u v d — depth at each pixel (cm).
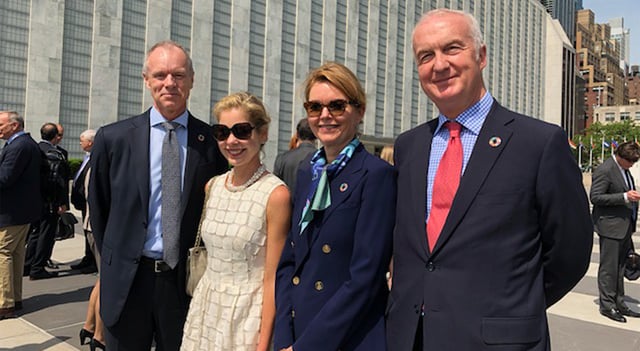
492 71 5066
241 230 253
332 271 217
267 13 2888
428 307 197
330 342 202
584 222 196
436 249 199
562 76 7131
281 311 231
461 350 187
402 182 223
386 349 212
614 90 13912
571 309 591
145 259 292
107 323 287
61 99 1956
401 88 3984
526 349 183
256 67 2845
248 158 259
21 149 507
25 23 1848
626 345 471
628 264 563
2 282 507
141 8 2247
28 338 455
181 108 305
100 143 301
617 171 557
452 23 206
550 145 191
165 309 292
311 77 232
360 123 236
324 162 239
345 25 3459
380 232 213
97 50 2064
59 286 642
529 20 6034
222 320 251
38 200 542
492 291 188
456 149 211
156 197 295
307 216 223
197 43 2483
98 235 309
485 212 192
